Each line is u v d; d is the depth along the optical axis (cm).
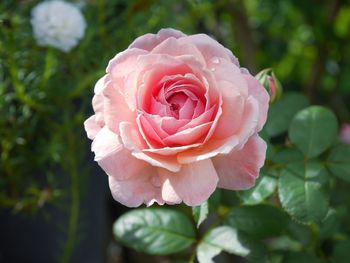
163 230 46
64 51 53
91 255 61
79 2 59
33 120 54
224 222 45
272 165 43
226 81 34
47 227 60
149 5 58
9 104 53
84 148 58
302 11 75
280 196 41
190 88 35
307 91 76
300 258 46
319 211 41
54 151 54
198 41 36
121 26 59
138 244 46
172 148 33
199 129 33
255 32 82
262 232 45
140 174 35
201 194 34
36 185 57
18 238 60
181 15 63
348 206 58
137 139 34
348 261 47
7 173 55
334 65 82
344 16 81
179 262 52
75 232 58
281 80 85
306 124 44
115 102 34
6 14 52
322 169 42
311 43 84
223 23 80
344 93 89
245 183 35
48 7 52
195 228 46
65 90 55
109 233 72
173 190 34
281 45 82
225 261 71
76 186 55
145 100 35
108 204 71
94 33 56
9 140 53
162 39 37
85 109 59
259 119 35
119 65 35
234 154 35
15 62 51
